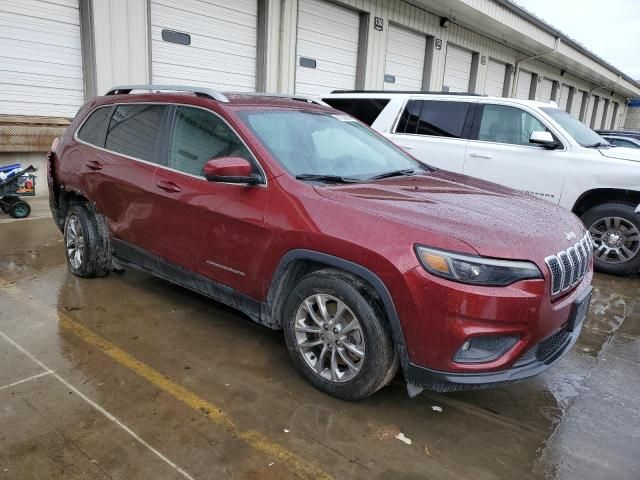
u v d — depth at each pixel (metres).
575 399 3.26
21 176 7.07
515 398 3.23
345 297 2.84
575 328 3.04
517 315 2.54
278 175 3.19
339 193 3.03
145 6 8.91
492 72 19.91
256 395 3.05
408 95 7.34
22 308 4.08
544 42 19.52
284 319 3.21
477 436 2.81
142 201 3.97
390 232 2.70
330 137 3.84
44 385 3.03
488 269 2.53
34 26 7.93
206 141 3.61
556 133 6.23
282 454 2.55
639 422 3.03
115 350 3.49
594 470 2.58
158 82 9.45
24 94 8.03
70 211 4.79
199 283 3.70
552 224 3.07
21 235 6.25
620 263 5.99
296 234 2.97
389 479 2.43
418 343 2.63
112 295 4.44
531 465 2.60
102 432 2.64
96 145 4.53
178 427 2.71
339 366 3.06
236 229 3.29
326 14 12.28
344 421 2.85
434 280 2.54
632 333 4.39
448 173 4.22
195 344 3.65
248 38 10.84
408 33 14.98
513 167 6.39
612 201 6.00
